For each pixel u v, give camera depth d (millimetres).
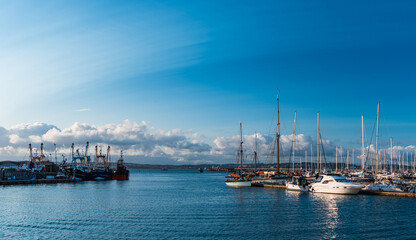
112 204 68812
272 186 107062
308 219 49250
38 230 43094
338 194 78875
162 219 50281
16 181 132000
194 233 41062
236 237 39094
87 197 84125
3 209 61000
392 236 39469
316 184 84625
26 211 58500
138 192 101438
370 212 54438
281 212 55531
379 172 136500
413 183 91938
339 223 46312
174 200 76500
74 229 43562
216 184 150750
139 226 45250
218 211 57625
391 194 75188
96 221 48844
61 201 74438
